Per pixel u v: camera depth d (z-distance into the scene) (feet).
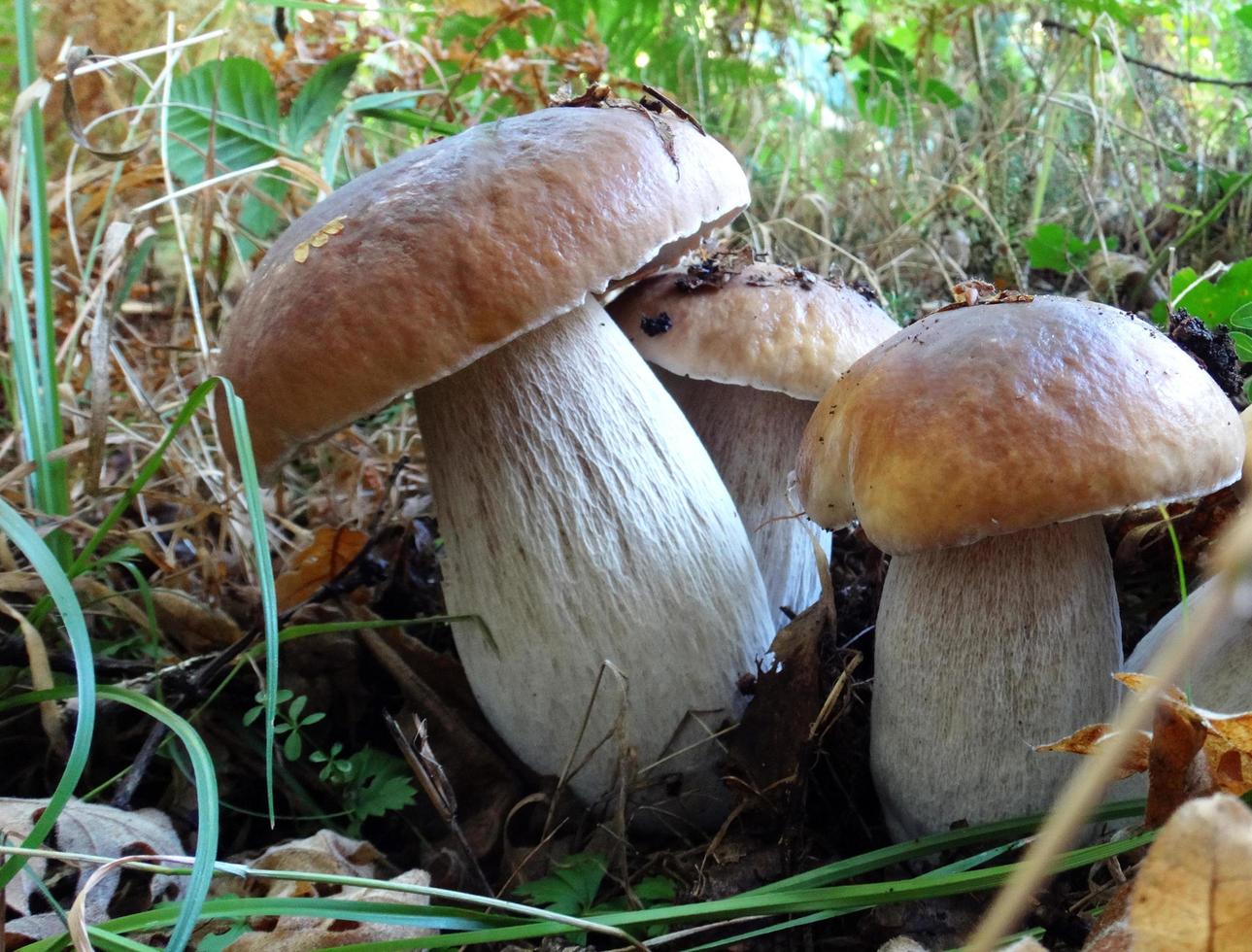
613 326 0.84
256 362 0.68
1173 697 0.56
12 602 0.95
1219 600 0.28
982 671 0.67
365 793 0.84
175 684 0.87
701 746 0.82
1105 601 0.68
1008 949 0.45
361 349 0.65
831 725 0.78
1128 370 0.58
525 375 0.76
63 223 1.30
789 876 0.74
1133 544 0.92
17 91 1.44
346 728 0.94
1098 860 0.59
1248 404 0.86
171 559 1.06
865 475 0.62
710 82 1.77
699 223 0.75
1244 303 0.99
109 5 1.48
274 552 1.16
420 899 0.73
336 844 0.77
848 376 0.69
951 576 0.68
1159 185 1.47
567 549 0.77
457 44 1.51
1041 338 0.60
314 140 1.45
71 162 1.17
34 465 0.90
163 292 1.52
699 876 0.75
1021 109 1.59
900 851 0.66
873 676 0.84
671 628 0.78
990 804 0.70
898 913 0.67
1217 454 0.58
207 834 0.56
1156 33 1.63
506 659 0.80
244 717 0.89
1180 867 0.38
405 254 0.66
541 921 0.64
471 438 0.77
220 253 1.33
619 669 0.78
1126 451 0.56
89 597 0.98
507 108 1.55
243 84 1.26
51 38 1.46
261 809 0.87
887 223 1.57
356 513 1.19
